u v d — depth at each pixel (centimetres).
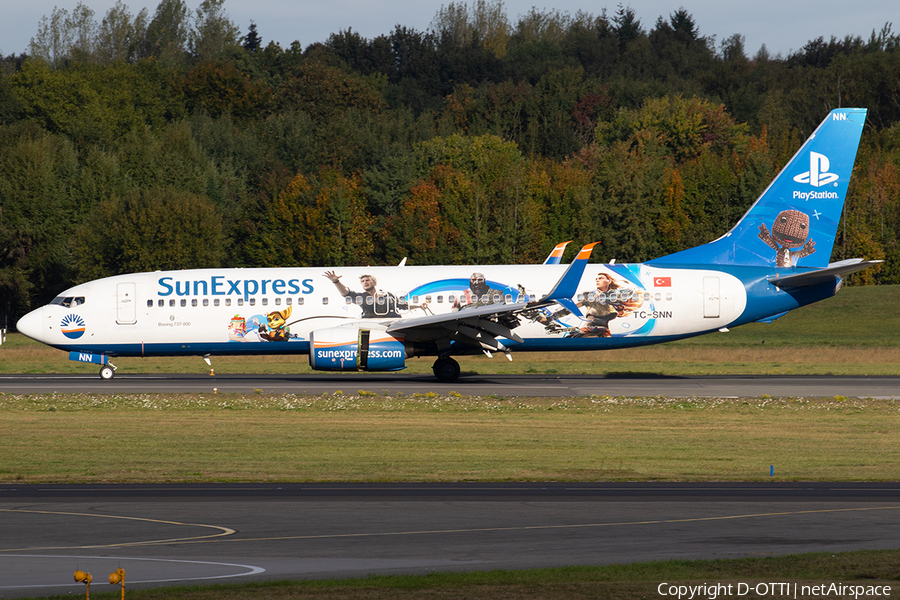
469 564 4619
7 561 4734
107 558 4781
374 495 6431
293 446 8638
